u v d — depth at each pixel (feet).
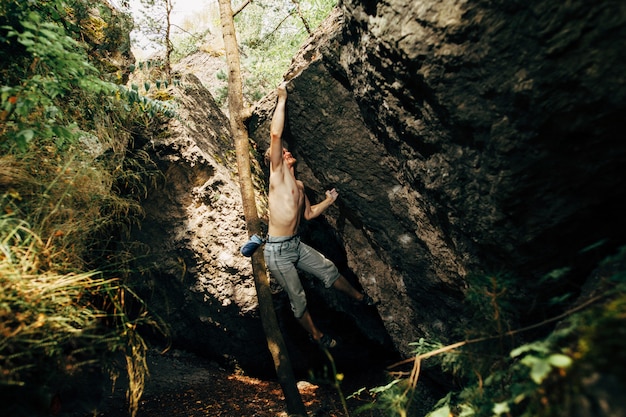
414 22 7.89
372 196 12.37
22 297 7.50
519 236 7.85
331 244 17.07
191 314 17.15
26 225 8.97
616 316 4.89
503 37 6.79
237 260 16.07
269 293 13.96
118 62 19.72
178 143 16.28
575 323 5.94
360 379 17.21
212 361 18.12
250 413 14.28
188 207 16.74
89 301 9.51
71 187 10.19
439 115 8.41
